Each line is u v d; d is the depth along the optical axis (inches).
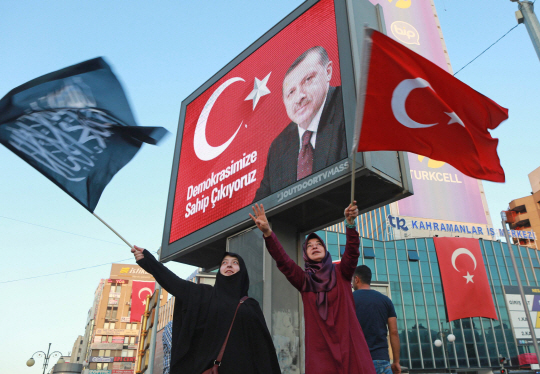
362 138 186.2
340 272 157.8
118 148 209.2
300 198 279.1
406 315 1921.8
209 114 411.8
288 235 325.1
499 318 1962.4
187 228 371.9
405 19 2588.6
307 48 328.8
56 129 200.1
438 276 2014.0
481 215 2349.9
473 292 1461.6
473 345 1873.8
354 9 307.3
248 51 394.9
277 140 319.0
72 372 613.9
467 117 204.1
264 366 148.6
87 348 4055.1
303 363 290.5
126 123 212.8
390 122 190.4
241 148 351.6
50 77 205.2
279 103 332.8
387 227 2364.7
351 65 285.1
